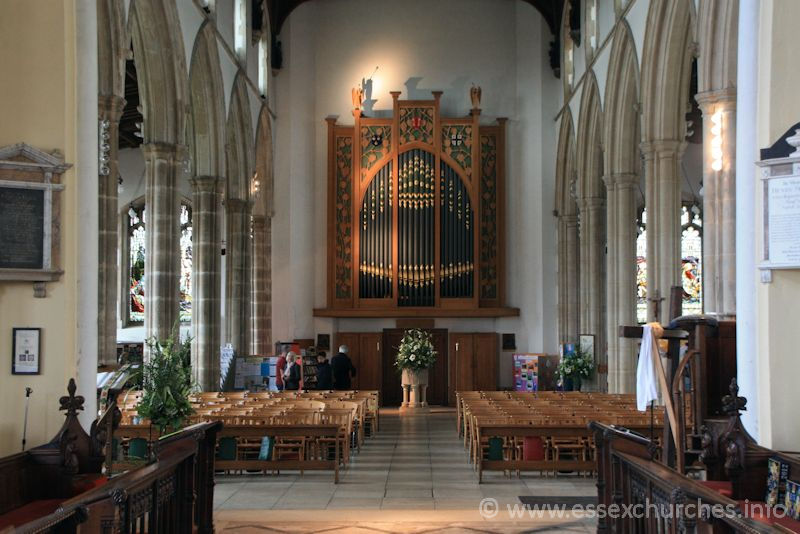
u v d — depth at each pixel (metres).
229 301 23.80
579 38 24.47
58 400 8.58
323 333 27.16
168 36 16.30
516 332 27.44
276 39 27.20
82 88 8.85
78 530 4.96
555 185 27.42
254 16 24.47
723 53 13.55
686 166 29.11
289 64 27.56
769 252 8.32
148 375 11.57
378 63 27.89
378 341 27.55
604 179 20.44
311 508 10.36
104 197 13.80
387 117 27.72
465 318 27.58
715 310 13.59
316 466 12.38
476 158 27.30
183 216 30.59
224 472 13.13
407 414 24.14
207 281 20.30
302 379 23.55
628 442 7.23
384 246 27.36
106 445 8.53
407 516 9.55
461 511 9.91
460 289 27.34
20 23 8.75
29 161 8.48
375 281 27.33
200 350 20.25
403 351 25.19
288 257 27.02
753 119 8.70
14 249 8.42
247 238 23.88
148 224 16.70
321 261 27.41
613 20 20.38
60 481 7.80
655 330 8.58
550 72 27.61
